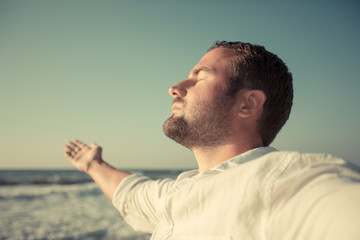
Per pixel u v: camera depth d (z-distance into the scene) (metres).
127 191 1.88
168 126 1.35
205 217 0.92
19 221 11.50
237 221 0.79
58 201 18.28
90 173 2.09
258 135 1.32
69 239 8.52
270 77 1.38
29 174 49.59
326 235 0.58
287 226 0.68
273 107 1.37
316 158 0.77
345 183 0.63
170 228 1.08
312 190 0.67
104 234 9.09
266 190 0.75
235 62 1.36
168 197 1.10
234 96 1.32
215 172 1.11
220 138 1.30
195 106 1.31
